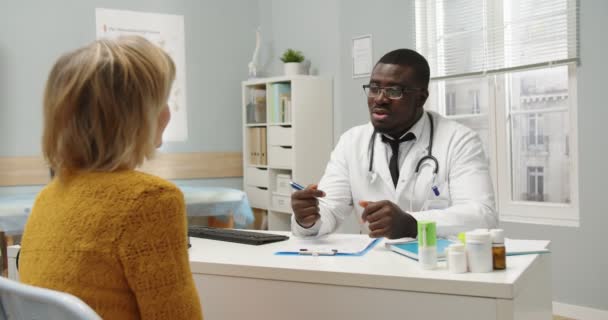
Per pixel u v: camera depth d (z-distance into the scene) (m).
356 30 4.03
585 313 3.04
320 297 1.33
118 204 0.87
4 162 3.79
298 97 4.06
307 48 4.41
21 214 3.20
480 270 1.26
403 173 2.00
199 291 1.48
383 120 1.98
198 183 4.47
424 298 1.22
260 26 4.73
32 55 3.90
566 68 3.30
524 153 3.47
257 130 4.40
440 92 3.80
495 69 3.35
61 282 0.87
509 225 3.36
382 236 1.58
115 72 0.88
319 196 1.77
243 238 1.72
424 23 3.67
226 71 4.61
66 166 0.92
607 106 2.91
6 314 0.85
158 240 0.87
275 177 4.32
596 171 2.97
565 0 3.09
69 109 0.88
